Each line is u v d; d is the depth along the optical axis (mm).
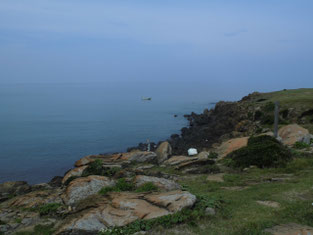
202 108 118188
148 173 20672
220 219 10086
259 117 53156
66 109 113188
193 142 50156
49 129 68125
